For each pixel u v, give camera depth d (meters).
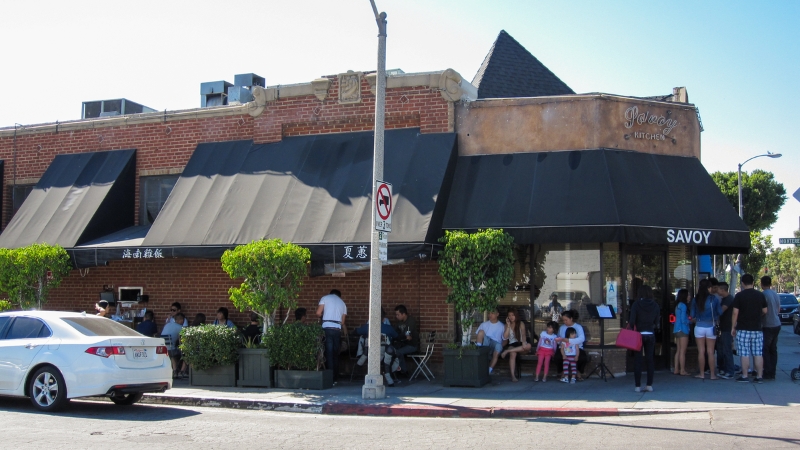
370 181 14.48
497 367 14.30
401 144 15.09
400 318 14.32
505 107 14.84
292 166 15.55
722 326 13.79
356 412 11.07
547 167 14.18
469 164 14.82
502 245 12.73
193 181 16.20
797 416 9.73
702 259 20.88
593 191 13.41
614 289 14.18
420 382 13.77
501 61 20.27
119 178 17.38
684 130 14.82
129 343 10.64
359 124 15.91
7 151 19.44
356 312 15.30
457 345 13.30
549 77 20.77
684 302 14.08
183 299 16.89
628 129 14.39
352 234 13.55
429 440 8.57
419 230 13.18
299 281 13.61
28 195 18.11
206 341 13.20
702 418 9.82
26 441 8.27
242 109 16.92
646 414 10.34
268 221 14.52
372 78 15.70
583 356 13.62
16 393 10.79
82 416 10.34
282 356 12.95
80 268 17.19
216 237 14.59
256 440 8.59
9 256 15.41
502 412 10.55
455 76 15.10
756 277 51.78
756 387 12.39
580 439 8.50
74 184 17.61
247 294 13.18
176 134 17.59
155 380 10.90
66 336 10.72
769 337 13.38
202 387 13.29
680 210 13.55
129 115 18.05
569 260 14.35
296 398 11.84
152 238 15.17
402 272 14.88
